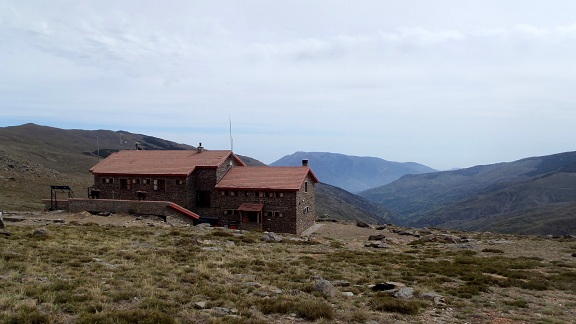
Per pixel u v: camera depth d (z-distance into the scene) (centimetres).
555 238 5116
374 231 5581
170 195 5434
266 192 5262
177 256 2511
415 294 1845
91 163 18088
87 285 1647
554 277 2408
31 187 9131
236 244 3359
